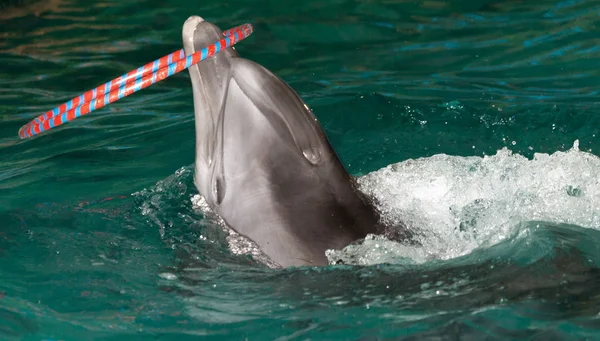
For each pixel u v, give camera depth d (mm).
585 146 14602
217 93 10688
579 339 8148
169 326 9086
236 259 10508
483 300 8875
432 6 24531
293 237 10133
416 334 8445
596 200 11352
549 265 9359
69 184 13539
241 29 10125
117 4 25938
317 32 22922
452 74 19531
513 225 10688
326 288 9461
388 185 11500
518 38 21594
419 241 10344
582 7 23281
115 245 11219
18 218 12117
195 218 11703
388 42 22062
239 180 10648
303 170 10477
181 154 14859
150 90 19391
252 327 8922
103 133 16266
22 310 9508
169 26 23922
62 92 19375
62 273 10406
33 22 24734
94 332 9023
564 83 18438
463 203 11320
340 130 15562
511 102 17078
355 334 8570
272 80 10484
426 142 14977
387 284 9398
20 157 15125
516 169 12273
